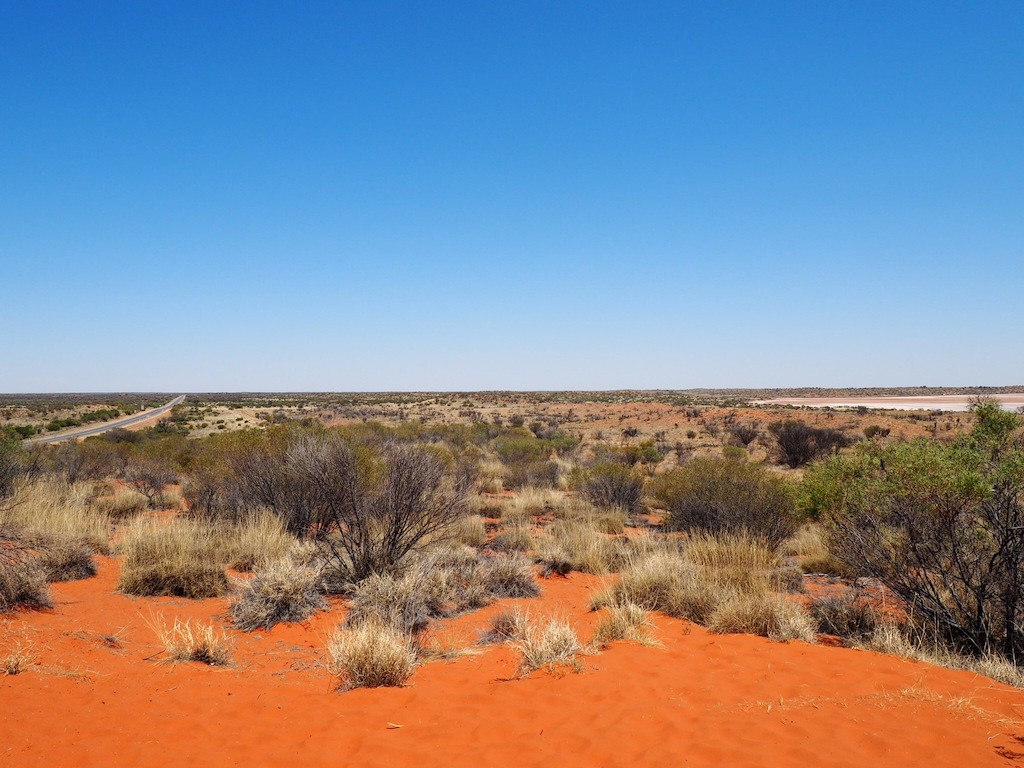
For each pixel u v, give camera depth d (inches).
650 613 334.6
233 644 283.0
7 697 205.0
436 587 355.3
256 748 181.5
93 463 836.6
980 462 283.3
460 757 173.8
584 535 524.1
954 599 284.7
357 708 212.4
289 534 457.1
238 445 558.6
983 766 161.2
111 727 192.9
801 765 162.9
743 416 2549.2
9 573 295.4
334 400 4753.9
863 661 249.3
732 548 420.2
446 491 431.5
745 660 251.8
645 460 1344.7
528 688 225.6
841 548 334.6
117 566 398.9
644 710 200.8
